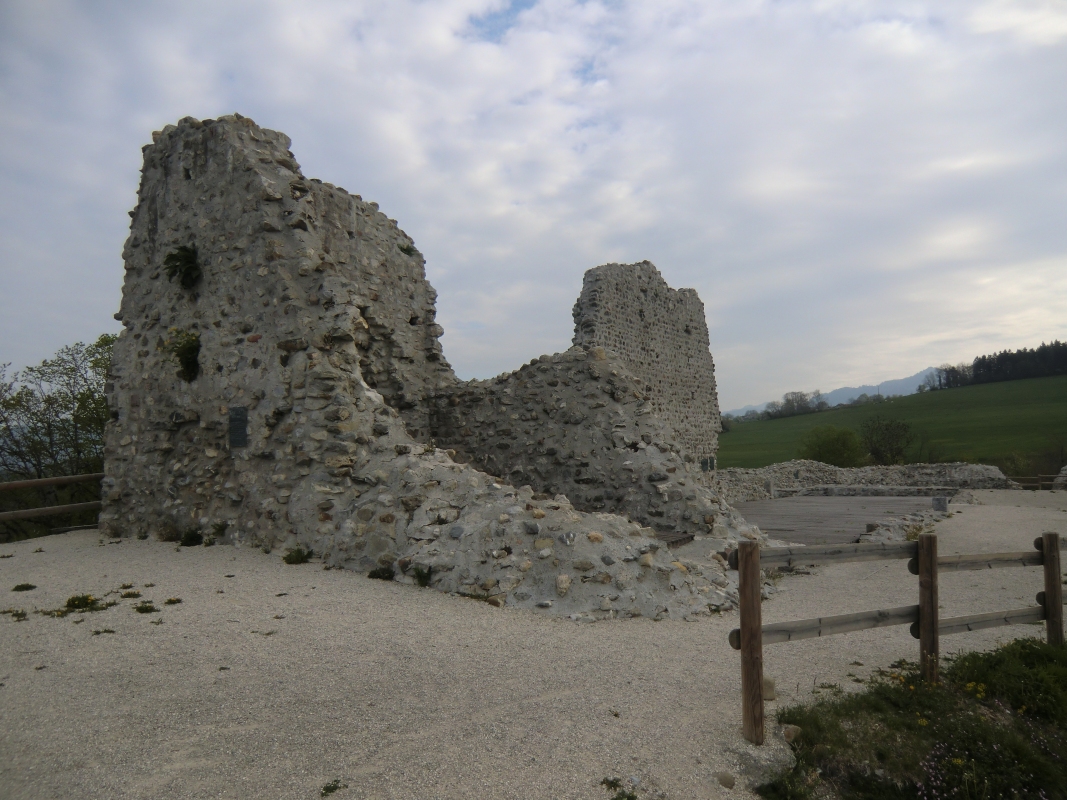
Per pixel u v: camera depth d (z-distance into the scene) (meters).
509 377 11.97
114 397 10.99
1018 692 4.28
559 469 11.02
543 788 3.07
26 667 4.29
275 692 3.98
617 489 10.41
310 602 5.95
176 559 7.89
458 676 4.35
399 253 12.65
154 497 9.98
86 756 3.18
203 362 9.67
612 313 19.67
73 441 17.78
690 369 23.81
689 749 3.50
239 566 7.41
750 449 57.06
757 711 3.59
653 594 6.40
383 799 2.93
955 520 14.97
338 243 11.08
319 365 8.48
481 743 3.44
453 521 7.14
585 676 4.46
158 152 10.99
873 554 4.27
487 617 5.77
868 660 5.04
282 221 9.34
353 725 3.58
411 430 12.02
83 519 16.52
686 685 4.37
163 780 3.00
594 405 11.05
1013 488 25.97
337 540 7.48
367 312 11.44
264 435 8.67
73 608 5.66
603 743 3.50
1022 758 3.68
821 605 6.97
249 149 9.77
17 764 3.11
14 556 8.35
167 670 4.27
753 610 3.64
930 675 4.37
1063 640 5.06
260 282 9.20
